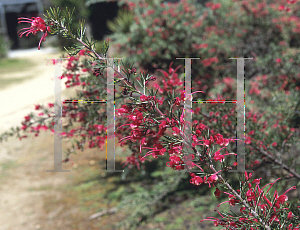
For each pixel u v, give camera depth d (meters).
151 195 4.36
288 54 3.94
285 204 1.27
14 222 4.60
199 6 6.59
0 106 8.95
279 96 3.05
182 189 4.57
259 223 1.21
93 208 4.65
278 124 2.73
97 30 15.03
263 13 5.70
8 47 19.06
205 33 6.06
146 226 3.98
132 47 6.16
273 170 2.70
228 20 5.96
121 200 4.64
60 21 1.23
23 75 13.25
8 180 5.74
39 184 5.56
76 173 5.76
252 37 5.38
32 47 20.67
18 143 7.06
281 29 5.54
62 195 5.14
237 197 1.21
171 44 6.00
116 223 4.21
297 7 5.48
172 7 6.35
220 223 1.27
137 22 6.22
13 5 20.19
